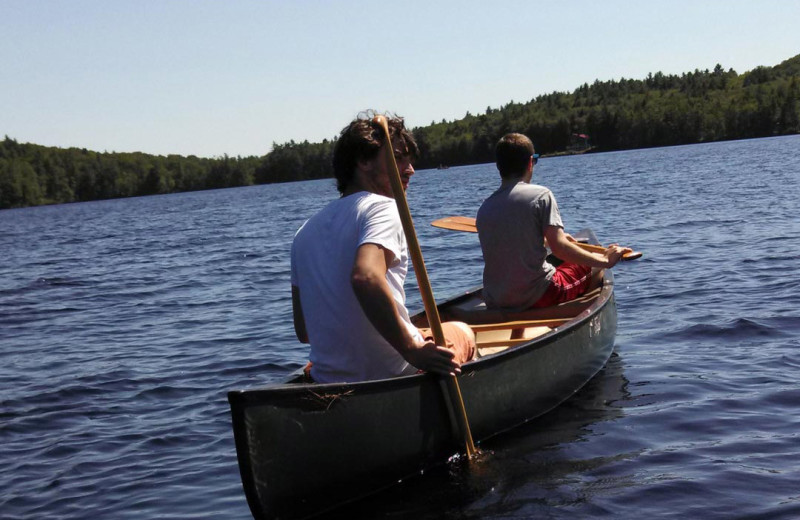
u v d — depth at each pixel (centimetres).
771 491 288
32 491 352
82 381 552
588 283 478
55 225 4069
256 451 256
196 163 15012
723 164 3803
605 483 304
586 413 392
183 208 5253
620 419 379
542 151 12306
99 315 876
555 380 401
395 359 298
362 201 280
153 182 14388
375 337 289
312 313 292
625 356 498
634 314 621
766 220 1206
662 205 1702
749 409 381
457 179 5869
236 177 14438
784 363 454
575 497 292
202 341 671
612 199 2047
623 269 845
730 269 783
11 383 561
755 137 11238
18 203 13388
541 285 437
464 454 330
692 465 317
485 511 285
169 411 466
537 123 12331
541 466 325
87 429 440
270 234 2050
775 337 513
